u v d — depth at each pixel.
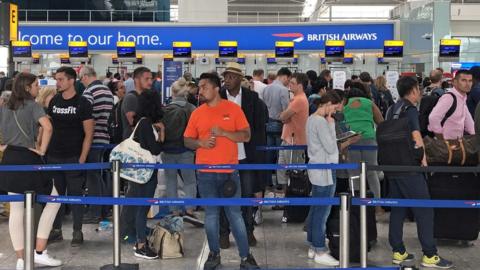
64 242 5.95
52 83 12.63
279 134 8.34
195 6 30.11
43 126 4.86
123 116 5.83
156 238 5.38
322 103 5.14
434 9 24.06
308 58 28.70
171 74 10.90
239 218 4.82
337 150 5.21
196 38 28.55
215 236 4.86
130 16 35.38
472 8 37.94
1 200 4.25
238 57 28.52
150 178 5.36
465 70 5.56
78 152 5.64
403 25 27.53
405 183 4.98
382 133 5.12
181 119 6.32
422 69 25.14
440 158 5.45
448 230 5.69
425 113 6.61
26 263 4.25
